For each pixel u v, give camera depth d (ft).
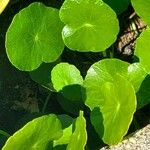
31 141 0.60
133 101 0.59
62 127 0.63
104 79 0.64
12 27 0.63
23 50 0.64
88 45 0.65
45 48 0.66
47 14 0.65
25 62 0.65
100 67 0.64
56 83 0.66
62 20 0.65
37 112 0.70
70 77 0.66
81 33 0.65
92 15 0.64
